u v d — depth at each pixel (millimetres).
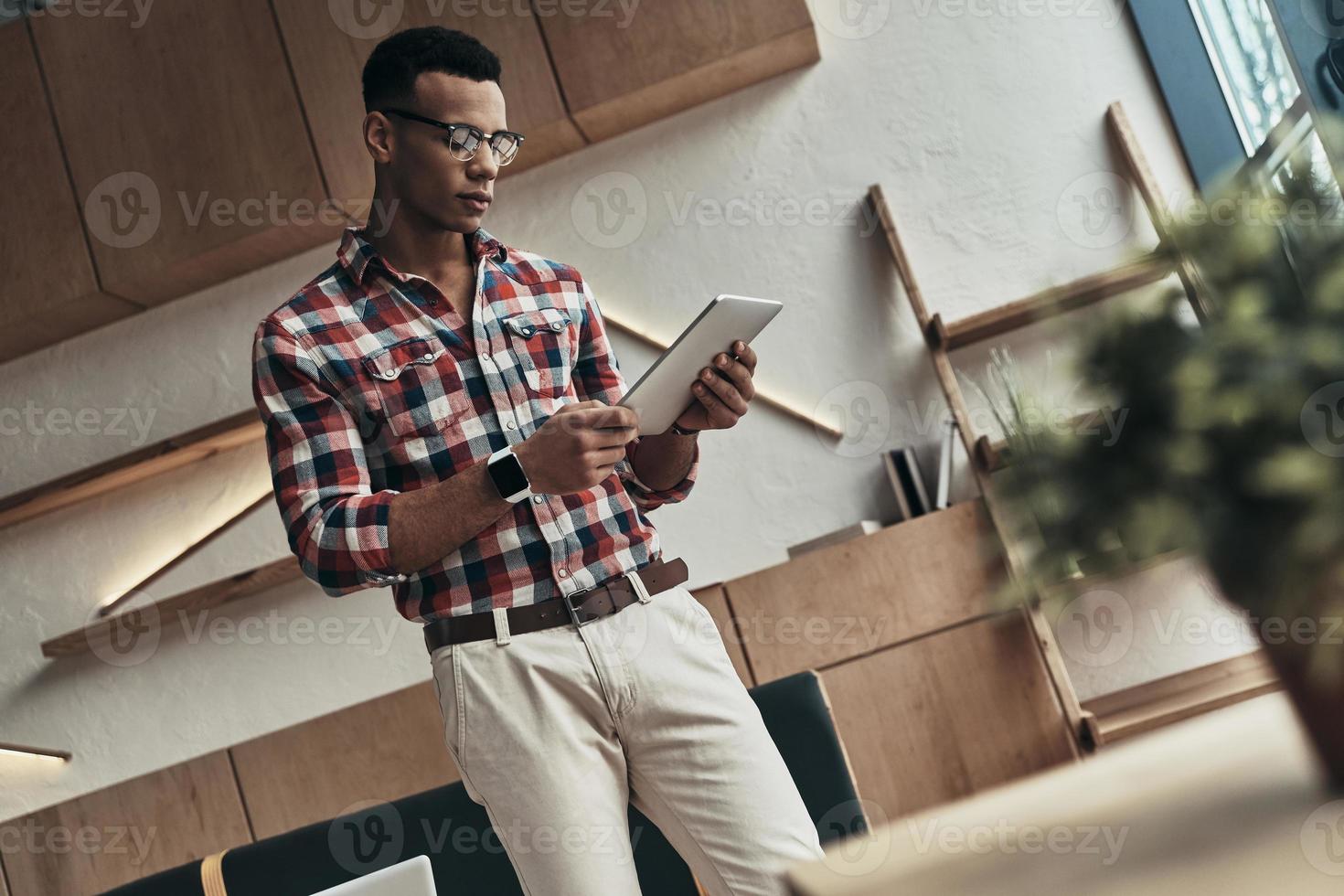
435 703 2393
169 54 2771
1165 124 2680
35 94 2799
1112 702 2422
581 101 2643
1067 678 2285
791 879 663
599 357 1437
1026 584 2230
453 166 1326
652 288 2771
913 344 2693
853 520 2656
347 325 1289
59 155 2777
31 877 2396
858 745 2312
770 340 2732
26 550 2873
